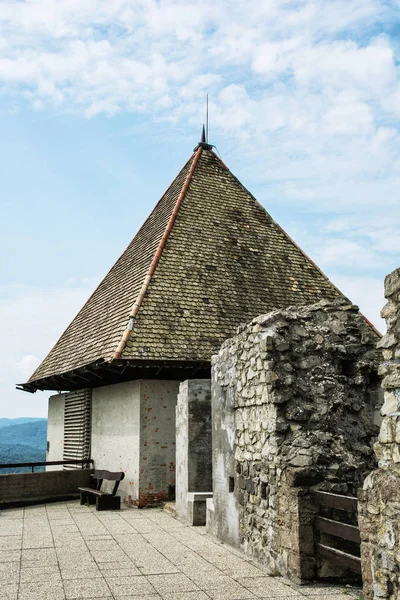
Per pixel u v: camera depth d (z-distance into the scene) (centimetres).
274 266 1752
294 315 767
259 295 1617
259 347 754
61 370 1602
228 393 870
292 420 713
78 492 1385
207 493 1011
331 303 800
